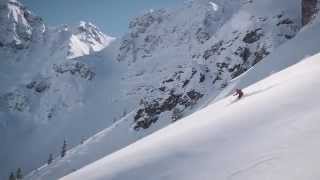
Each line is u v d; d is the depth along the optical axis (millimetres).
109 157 30094
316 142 18234
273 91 28797
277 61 111688
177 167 20859
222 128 23984
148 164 22469
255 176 17516
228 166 19109
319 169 16281
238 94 35531
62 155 192875
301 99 23766
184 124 34250
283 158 17938
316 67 31797
